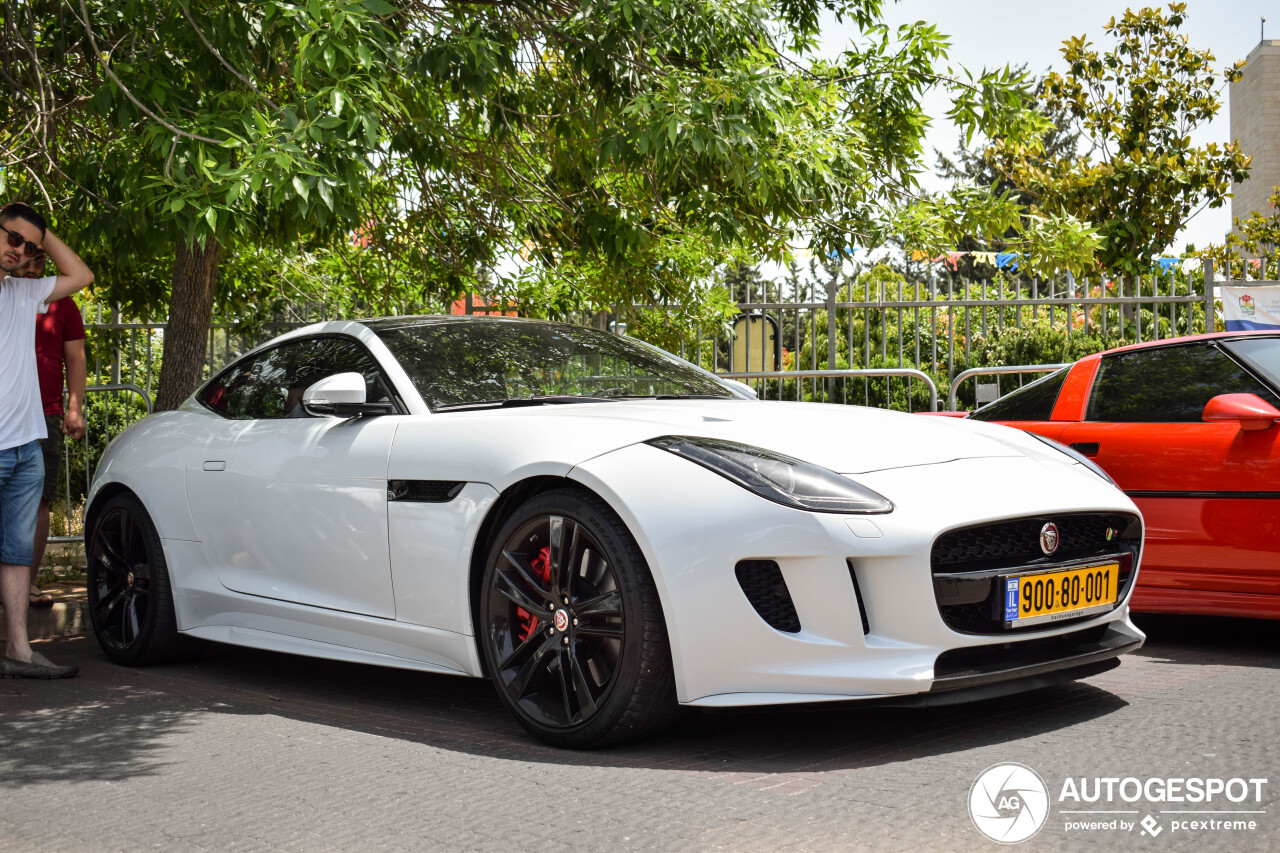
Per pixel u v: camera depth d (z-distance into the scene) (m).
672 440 3.07
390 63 5.00
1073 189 12.09
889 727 3.15
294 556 3.93
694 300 7.82
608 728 2.98
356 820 2.53
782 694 2.83
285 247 5.88
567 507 3.09
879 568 2.82
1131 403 4.55
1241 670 3.80
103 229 5.12
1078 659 3.12
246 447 4.21
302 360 4.34
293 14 4.43
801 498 2.85
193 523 4.37
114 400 8.71
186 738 3.39
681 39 5.66
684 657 2.88
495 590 3.26
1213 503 4.14
